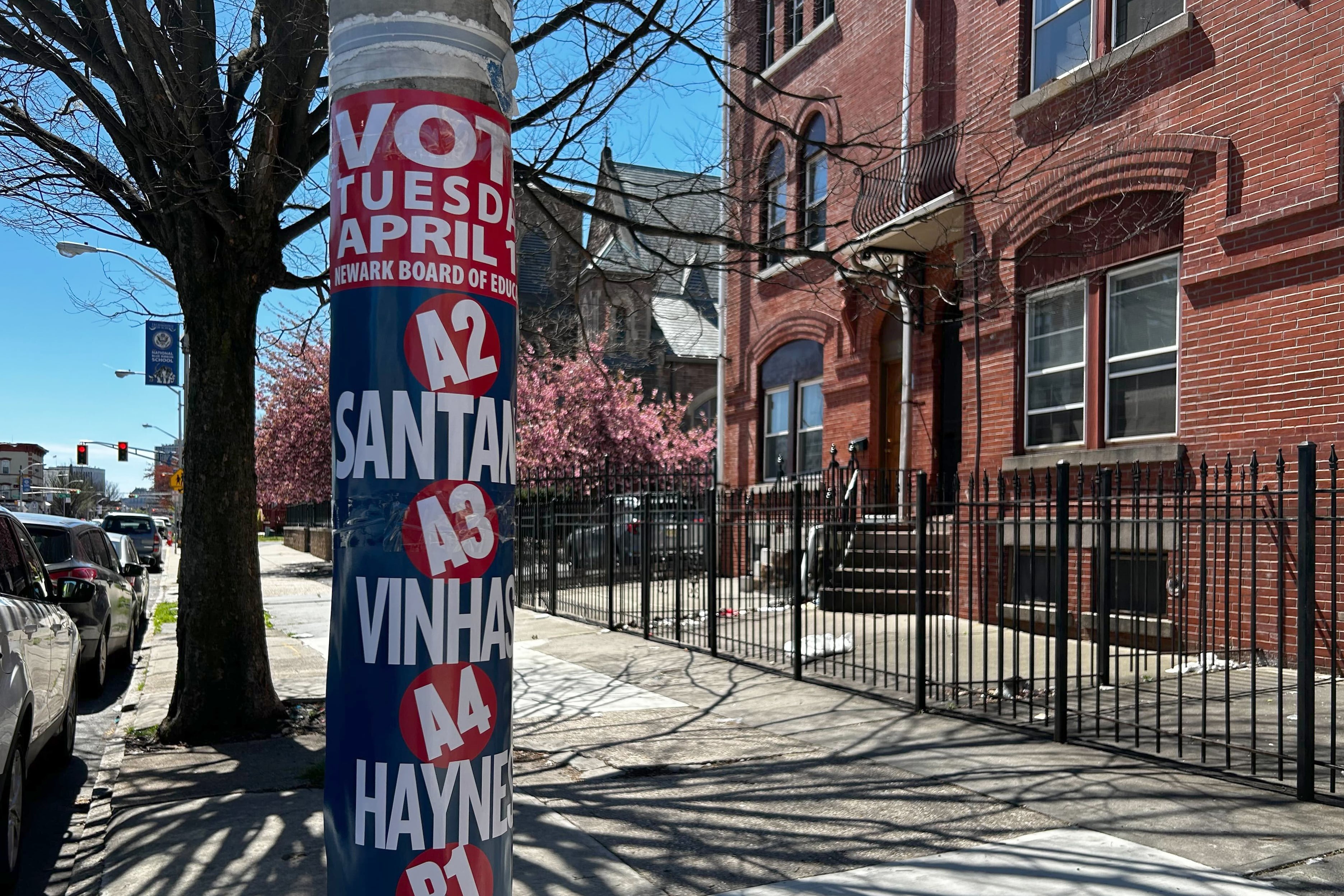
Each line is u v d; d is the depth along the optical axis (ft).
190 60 21.38
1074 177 33.32
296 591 62.90
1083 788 17.15
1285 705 21.95
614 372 81.30
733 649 33.63
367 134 7.80
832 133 48.93
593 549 44.11
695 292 102.12
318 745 21.77
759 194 32.45
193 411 23.08
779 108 53.01
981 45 38.29
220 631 22.72
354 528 7.76
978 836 14.98
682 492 37.19
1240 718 21.11
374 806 7.66
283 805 17.35
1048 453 34.37
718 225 33.65
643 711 24.64
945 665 28.73
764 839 15.20
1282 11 26.68
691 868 14.06
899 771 18.62
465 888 7.79
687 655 33.30
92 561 31.96
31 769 20.80
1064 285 33.99
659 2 23.52
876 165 44.91
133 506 406.00
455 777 7.75
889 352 46.52
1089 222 32.19
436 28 7.84
